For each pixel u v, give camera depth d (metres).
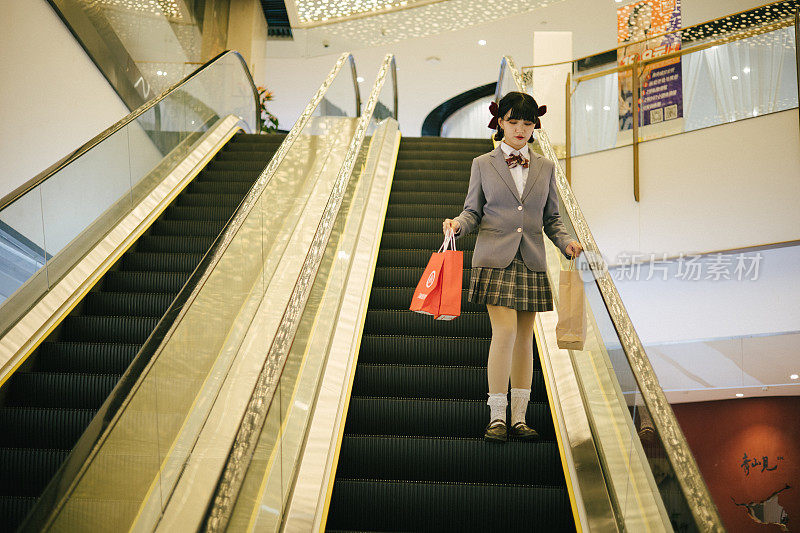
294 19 14.25
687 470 2.00
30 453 3.38
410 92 17.64
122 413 2.37
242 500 2.25
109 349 4.27
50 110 6.65
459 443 3.31
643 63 9.25
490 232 3.40
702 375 10.45
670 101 9.01
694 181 8.74
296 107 18.62
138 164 6.20
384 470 3.30
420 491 3.07
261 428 2.43
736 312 9.90
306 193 6.30
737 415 11.81
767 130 8.32
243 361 3.78
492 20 13.79
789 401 11.35
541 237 3.46
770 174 8.25
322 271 3.93
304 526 2.72
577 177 9.56
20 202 4.29
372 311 4.66
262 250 4.54
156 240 5.88
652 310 10.58
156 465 2.62
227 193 7.01
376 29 14.59
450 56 15.65
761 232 8.25
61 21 6.89
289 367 2.92
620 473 2.66
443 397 3.95
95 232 5.37
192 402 3.11
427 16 14.24
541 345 4.03
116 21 8.23
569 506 3.04
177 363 2.96
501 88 9.88
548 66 9.73
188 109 7.61
